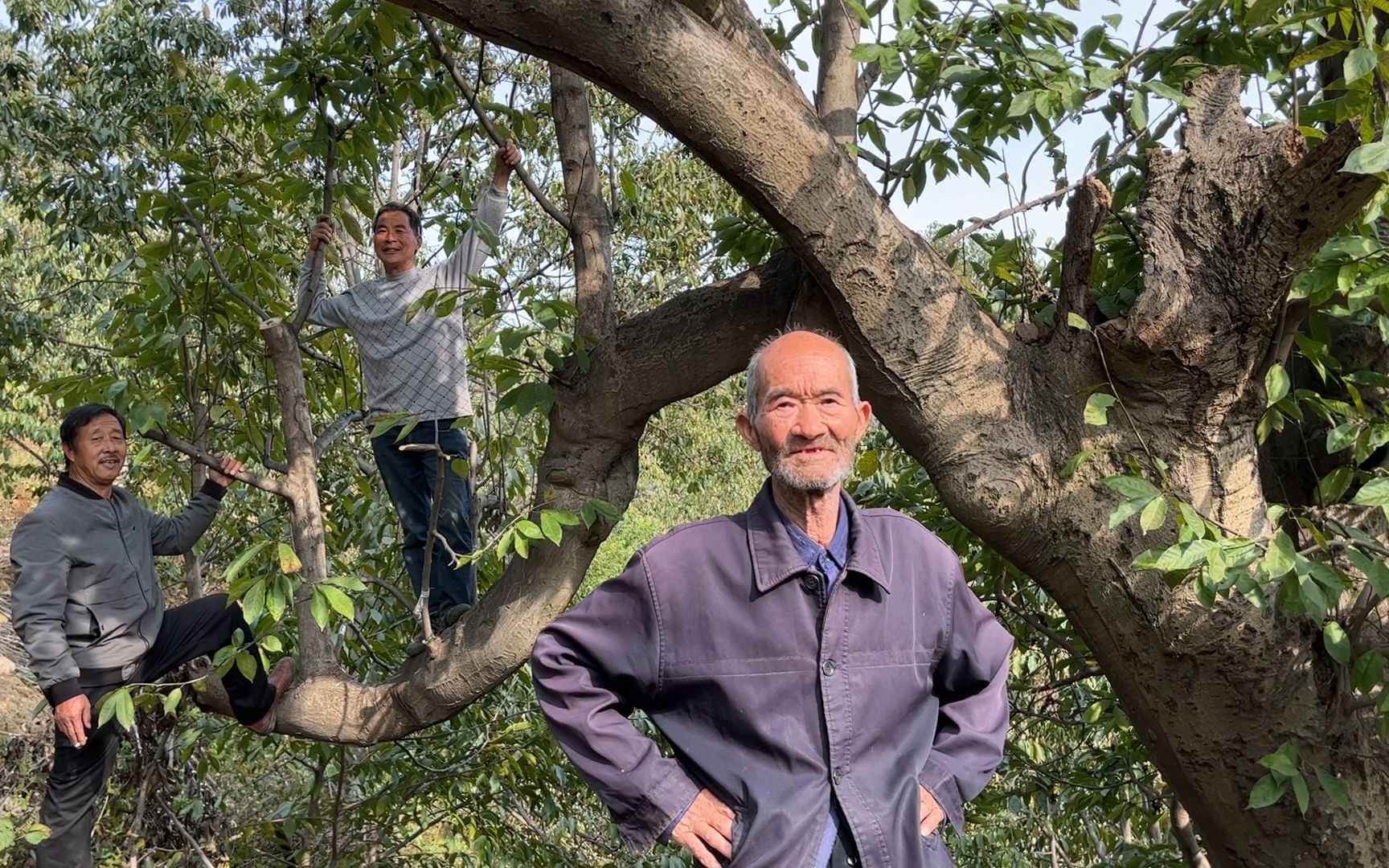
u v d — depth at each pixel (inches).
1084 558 104.0
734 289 120.3
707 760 72.7
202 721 190.9
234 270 152.8
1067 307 105.8
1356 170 71.3
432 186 194.1
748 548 74.0
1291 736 103.3
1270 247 92.8
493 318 128.8
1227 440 102.3
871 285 98.3
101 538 135.6
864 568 72.9
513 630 126.6
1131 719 114.7
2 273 335.0
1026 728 194.5
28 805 190.4
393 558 197.2
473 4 83.9
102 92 266.8
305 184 156.2
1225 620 100.9
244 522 229.0
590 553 127.2
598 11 84.7
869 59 101.1
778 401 73.6
